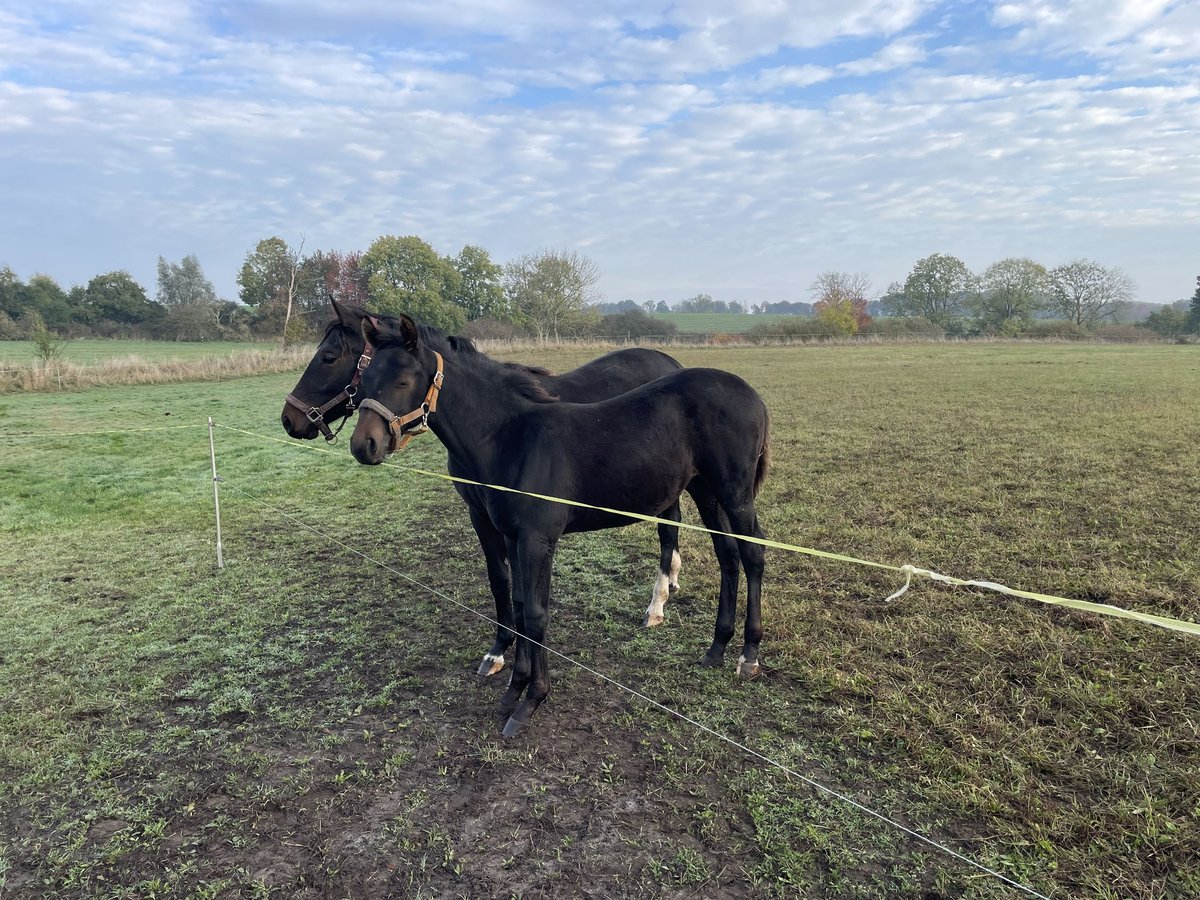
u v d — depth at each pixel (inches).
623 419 143.9
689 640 169.5
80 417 587.2
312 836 107.5
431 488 355.3
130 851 105.8
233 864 102.2
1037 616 165.5
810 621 172.1
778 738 126.0
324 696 151.3
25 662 170.9
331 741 133.4
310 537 275.4
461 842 104.7
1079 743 117.0
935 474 315.6
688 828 105.1
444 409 138.0
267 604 205.5
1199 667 137.4
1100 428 410.6
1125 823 99.3
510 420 140.9
